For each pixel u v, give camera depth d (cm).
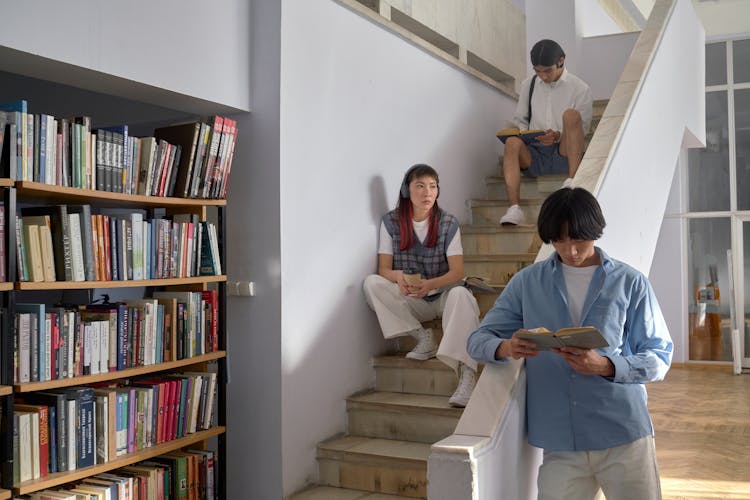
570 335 211
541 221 232
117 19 300
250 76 369
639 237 435
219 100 350
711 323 1073
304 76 379
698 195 1080
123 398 297
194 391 332
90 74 298
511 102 632
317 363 386
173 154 326
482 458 228
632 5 964
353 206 417
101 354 290
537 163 518
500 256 456
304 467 374
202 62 340
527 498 273
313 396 382
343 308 407
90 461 282
